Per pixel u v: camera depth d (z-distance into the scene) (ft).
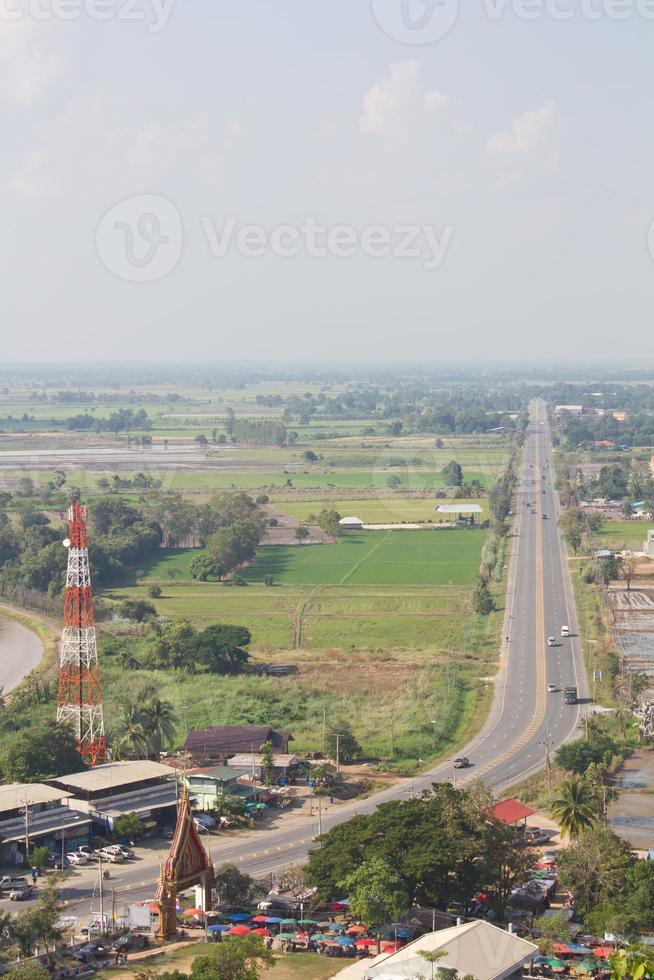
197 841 457.68
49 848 548.72
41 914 427.74
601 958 411.13
